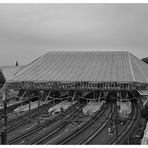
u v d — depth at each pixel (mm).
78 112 86438
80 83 116625
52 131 61688
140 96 107750
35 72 131750
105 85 114438
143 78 124062
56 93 120250
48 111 87125
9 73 151625
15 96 122438
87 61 139500
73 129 63500
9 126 67875
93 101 107000
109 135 57938
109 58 142250
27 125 69375
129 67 131375
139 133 57031
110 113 83188
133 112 84875
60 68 134000
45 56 148375
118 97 112188
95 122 71250
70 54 148625
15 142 53812
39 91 118375
